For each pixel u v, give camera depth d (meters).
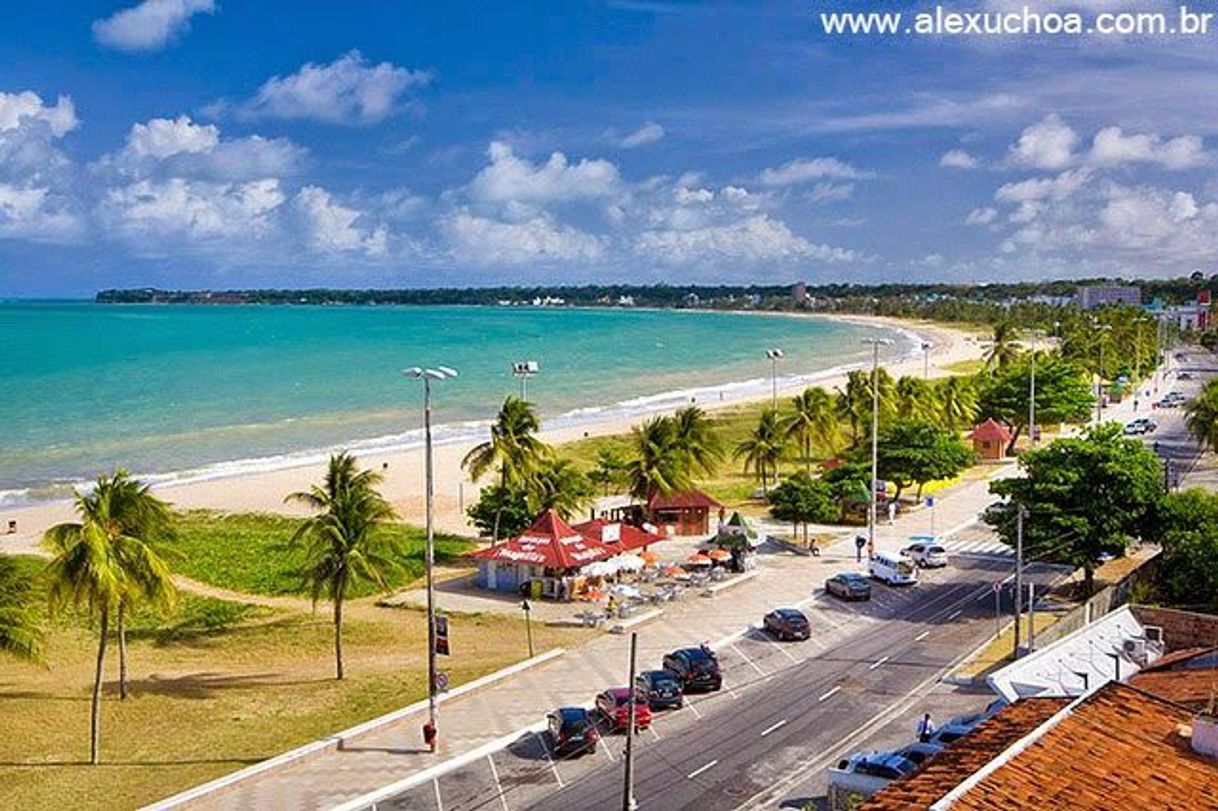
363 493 63.03
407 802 44.53
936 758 30.48
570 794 45.16
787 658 62.88
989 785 26.42
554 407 197.88
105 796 46.75
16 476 130.38
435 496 117.50
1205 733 28.48
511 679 59.56
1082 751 28.25
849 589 75.25
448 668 62.34
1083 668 46.62
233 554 92.31
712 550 84.62
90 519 52.88
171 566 86.81
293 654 67.44
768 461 122.31
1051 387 142.38
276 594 81.38
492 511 89.94
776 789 45.34
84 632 72.31
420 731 52.28
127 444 152.38
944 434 113.06
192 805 44.25
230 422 173.50
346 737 50.56
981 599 75.12
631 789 41.03
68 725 55.44
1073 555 69.44
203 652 68.19
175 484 123.38
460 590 80.69
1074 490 70.44
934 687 57.34
